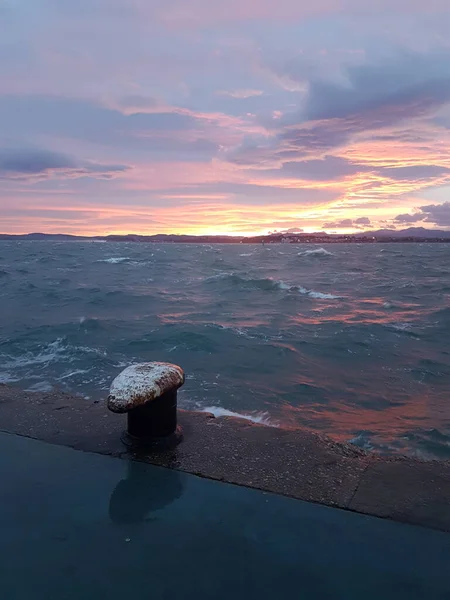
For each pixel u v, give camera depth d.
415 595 1.89
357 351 11.59
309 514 2.45
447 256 64.88
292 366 10.20
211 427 3.51
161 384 3.15
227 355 10.96
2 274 31.72
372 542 2.22
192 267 39.91
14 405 3.91
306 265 45.56
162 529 2.31
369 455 3.18
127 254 58.19
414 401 8.25
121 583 1.95
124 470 2.88
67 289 23.69
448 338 13.01
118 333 12.98
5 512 2.44
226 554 2.13
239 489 2.68
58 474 2.83
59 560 2.09
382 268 42.38
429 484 2.74
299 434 3.40
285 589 1.92
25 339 11.95
